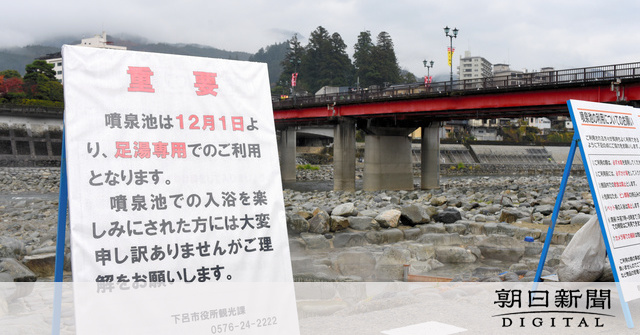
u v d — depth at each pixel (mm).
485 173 114688
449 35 52656
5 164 85750
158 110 4039
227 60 4379
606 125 6715
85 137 3773
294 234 17703
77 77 3816
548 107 38000
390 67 165250
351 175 51812
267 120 4434
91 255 3645
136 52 4039
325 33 173625
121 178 3830
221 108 4270
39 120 92312
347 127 51469
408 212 19266
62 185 3975
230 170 4203
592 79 33656
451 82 41906
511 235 17609
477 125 154250
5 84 108500
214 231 4051
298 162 110688
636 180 6859
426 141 54969
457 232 18547
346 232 18156
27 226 22750
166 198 3939
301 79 173625
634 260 6422
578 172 120000
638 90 32219
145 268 3787
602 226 6242
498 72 199375
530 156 131000
